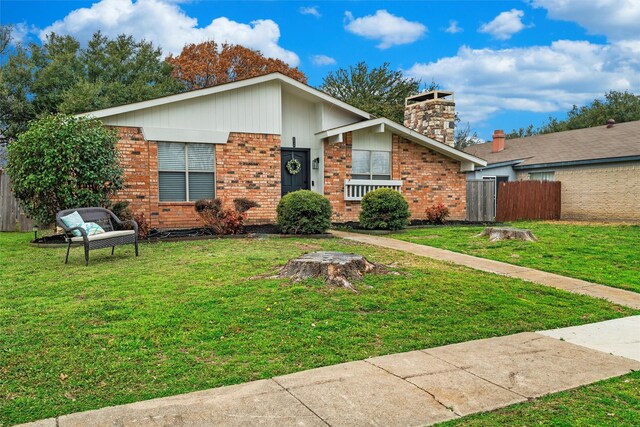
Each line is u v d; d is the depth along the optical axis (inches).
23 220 560.1
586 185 819.4
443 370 159.2
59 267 309.0
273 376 151.2
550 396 141.0
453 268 329.1
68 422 120.9
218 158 542.6
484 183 733.9
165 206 519.8
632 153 752.3
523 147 1026.1
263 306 219.9
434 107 753.6
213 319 201.8
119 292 241.9
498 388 145.8
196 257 341.7
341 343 181.0
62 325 192.1
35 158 406.0
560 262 366.9
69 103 928.9
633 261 371.9
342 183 621.6
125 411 126.9
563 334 203.8
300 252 367.6
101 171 428.1
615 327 215.6
